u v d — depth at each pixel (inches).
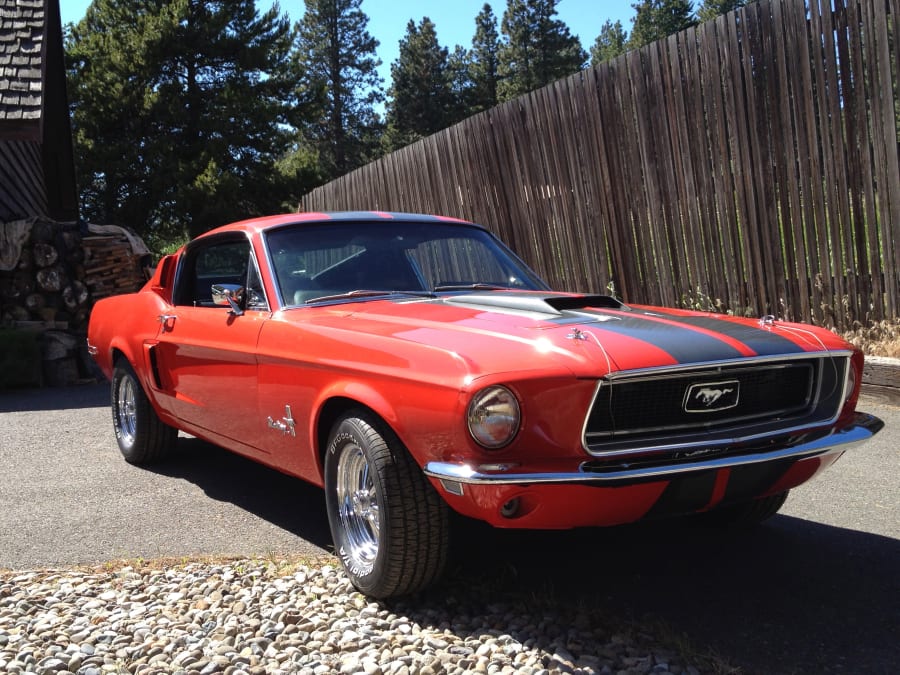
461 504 112.8
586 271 323.9
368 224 175.8
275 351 147.6
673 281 291.4
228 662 109.4
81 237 427.8
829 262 249.4
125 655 112.7
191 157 1201.4
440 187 411.5
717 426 118.3
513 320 127.6
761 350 120.0
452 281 171.5
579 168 320.2
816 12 241.3
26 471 216.1
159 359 196.2
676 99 281.6
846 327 249.6
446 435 110.1
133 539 161.3
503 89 2409.0
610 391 110.6
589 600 127.6
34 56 373.7
